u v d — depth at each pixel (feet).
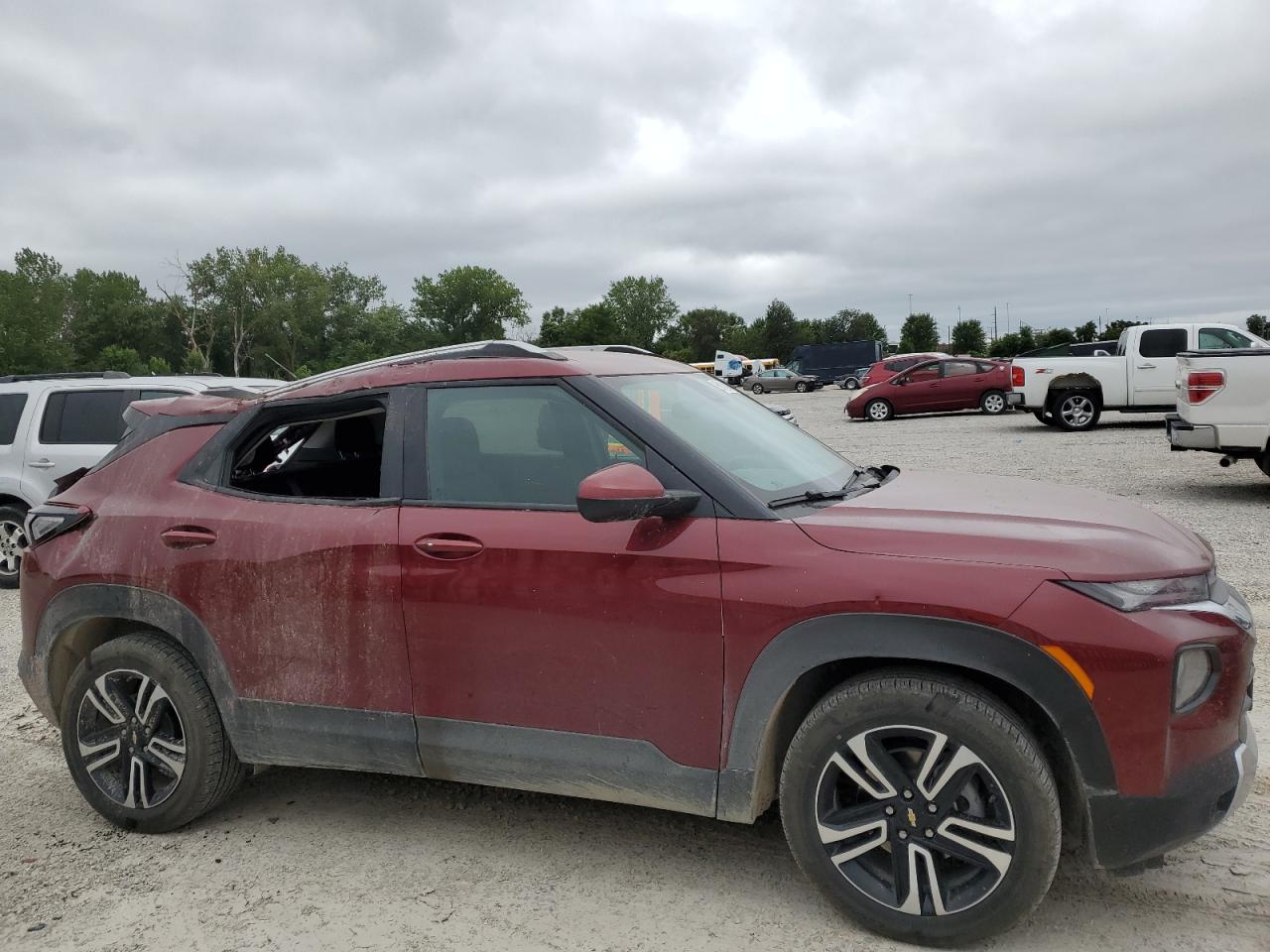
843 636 8.91
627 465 9.39
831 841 9.26
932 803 8.81
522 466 10.65
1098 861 8.63
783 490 10.30
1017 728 8.52
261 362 334.03
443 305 361.10
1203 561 9.16
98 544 12.10
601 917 9.75
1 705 17.42
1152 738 8.30
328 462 13.57
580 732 10.02
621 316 440.86
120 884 10.83
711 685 9.45
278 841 11.76
